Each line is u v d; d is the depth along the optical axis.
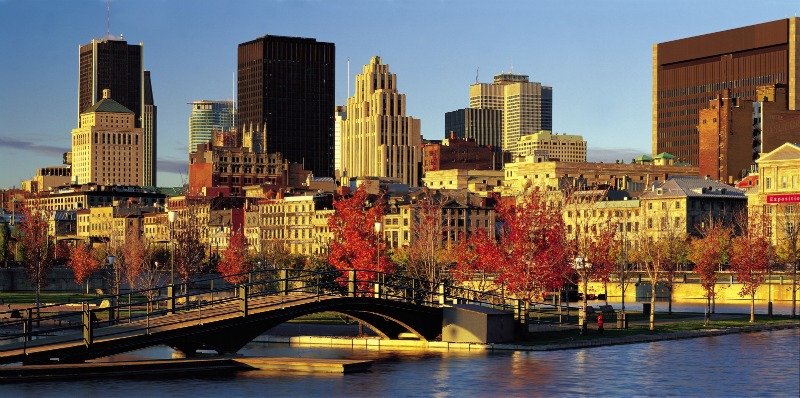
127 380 130.75
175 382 130.25
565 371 138.00
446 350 159.25
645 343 165.75
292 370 138.75
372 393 124.00
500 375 135.38
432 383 129.88
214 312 147.50
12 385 126.19
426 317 163.12
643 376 134.75
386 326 167.75
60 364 133.25
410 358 150.00
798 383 130.25
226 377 134.12
